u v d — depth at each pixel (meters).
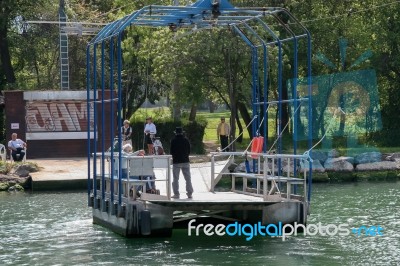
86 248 44.31
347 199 66.88
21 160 84.81
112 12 119.56
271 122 108.12
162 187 52.25
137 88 121.31
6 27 120.75
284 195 48.66
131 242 45.44
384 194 70.69
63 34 99.38
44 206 63.75
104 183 50.62
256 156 49.50
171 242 45.28
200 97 96.50
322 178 83.44
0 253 43.84
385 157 89.69
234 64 91.94
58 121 94.62
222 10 45.59
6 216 58.38
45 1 121.56
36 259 42.00
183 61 92.31
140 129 101.25
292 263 39.88
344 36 105.81
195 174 56.38
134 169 44.91
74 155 95.12
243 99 102.88
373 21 115.88
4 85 127.00
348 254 42.09
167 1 112.38
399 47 116.06
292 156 45.75
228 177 76.31
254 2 100.75
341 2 107.69
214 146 112.19
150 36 107.19
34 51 122.38
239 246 44.16
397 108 115.62
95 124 52.25
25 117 93.88
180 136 46.75
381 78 115.75
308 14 103.75
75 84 122.75
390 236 47.59
